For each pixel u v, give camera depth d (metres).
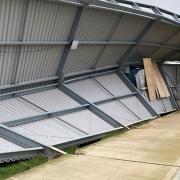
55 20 14.59
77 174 9.93
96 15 16.69
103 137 15.87
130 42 21.77
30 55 14.36
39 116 14.01
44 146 11.90
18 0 12.28
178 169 10.41
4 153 10.31
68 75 17.73
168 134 16.84
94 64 20.06
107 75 22.08
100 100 18.94
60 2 13.94
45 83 16.31
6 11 12.10
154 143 14.55
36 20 13.63
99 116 17.33
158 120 22.27
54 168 10.59
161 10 23.12
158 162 11.27
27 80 15.00
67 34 15.92
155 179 9.38
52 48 15.45
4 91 13.96
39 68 15.38
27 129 12.90
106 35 19.03
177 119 22.86
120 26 19.42
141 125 19.98
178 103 28.91
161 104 26.30
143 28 21.88
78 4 14.88
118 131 17.36
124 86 22.81
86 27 16.77
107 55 20.70
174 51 29.16
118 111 19.83
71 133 14.36
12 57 13.50
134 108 21.73
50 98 15.79
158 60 28.67
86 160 11.59
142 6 21.14
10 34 12.87
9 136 11.51
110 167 10.70
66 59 16.56
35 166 10.85
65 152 12.60
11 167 10.36
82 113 16.55
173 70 31.00
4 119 12.44
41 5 13.34
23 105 14.12
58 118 14.97
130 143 14.53
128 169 10.46
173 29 25.02
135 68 24.67
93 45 18.28
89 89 19.11
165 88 27.75
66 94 16.98
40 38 14.44
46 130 13.49
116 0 18.47
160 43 25.97
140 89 24.19
